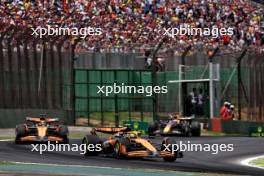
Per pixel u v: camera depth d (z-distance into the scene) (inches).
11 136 3186.5
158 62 4244.6
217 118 3937.0
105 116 3971.5
